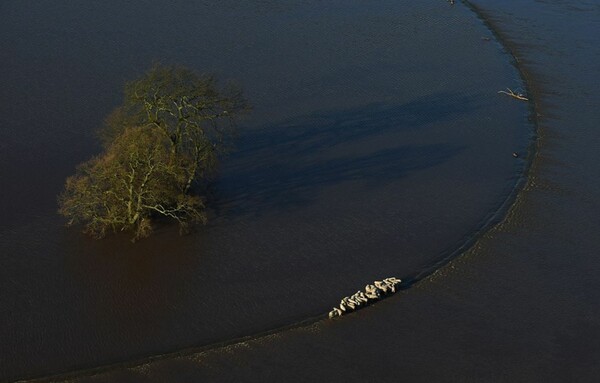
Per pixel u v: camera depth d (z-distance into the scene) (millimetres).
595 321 81875
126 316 81812
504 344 78812
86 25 149250
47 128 114188
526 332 80312
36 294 84625
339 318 81688
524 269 89875
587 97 129625
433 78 135375
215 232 95688
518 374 75188
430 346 78312
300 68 136250
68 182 94062
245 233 95625
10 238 93062
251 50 141875
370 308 83312
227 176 107000
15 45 139625
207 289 86125
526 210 100438
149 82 95875
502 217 99188
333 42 147250
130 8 158250
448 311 83125
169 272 88688
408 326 80875
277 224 97438
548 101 128125
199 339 78750
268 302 84188
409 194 103750
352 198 102750
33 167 105438
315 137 116562
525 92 131125
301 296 85188
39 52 137500
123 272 88500
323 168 109312
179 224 96688
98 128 114188
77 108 119812
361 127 119500
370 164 110438
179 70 104812
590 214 99750
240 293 85500
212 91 98562
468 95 130000
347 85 131500
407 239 95125
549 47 147875
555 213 99938
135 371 74375
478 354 77438
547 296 85438
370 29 154250
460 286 86938
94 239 93562
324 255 92000
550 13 163750
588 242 94375
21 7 156125
